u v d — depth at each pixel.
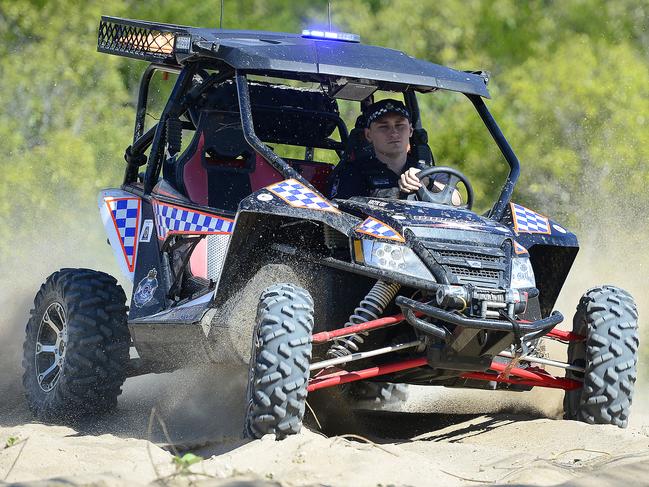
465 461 14.68
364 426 18.31
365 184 18.70
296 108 20.52
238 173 18.98
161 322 17.38
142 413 18.97
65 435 17.41
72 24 42.94
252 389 14.46
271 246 16.92
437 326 15.34
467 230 16.12
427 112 43.56
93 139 42.03
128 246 19.75
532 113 42.72
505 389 17.56
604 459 14.41
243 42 18.12
